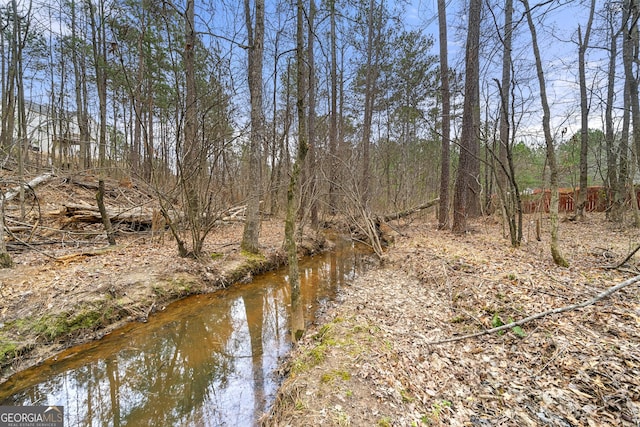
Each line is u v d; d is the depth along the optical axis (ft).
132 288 16.85
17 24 34.35
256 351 13.78
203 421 9.76
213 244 25.93
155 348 13.97
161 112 40.63
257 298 19.89
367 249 34.45
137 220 27.20
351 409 7.99
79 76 45.88
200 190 21.34
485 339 11.51
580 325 10.63
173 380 11.95
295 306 13.78
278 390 10.46
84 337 13.57
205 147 19.75
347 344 11.16
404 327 13.12
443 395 8.80
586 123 31.71
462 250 22.40
